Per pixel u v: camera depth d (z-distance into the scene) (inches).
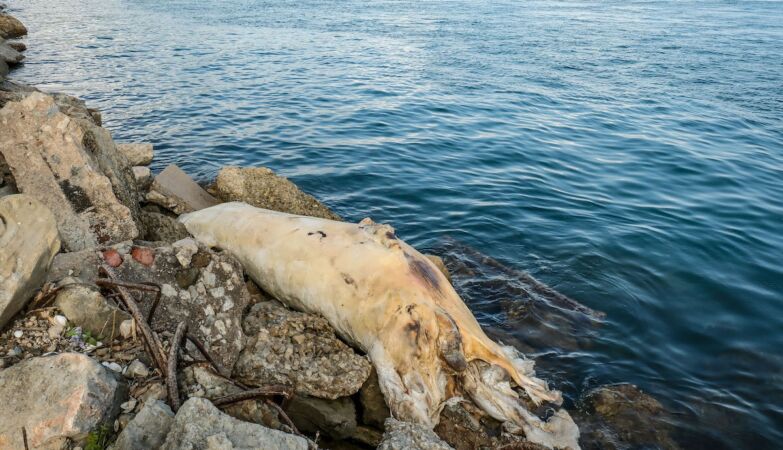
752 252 178.2
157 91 362.6
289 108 333.1
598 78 448.1
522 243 178.4
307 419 94.6
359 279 111.7
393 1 979.9
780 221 202.8
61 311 89.3
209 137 273.0
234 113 318.3
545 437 100.3
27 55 466.9
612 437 104.6
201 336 99.0
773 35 673.0
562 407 110.5
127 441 69.4
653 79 449.1
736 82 443.5
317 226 125.0
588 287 153.5
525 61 503.5
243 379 97.3
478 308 141.1
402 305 106.7
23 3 878.4
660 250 176.6
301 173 229.8
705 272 164.7
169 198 154.2
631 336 134.2
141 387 82.4
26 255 88.1
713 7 986.7
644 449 102.8
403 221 191.9
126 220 118.2
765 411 113.3
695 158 272.5
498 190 222.4
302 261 118.6
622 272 162.6
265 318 108.6
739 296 153.1
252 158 245.9
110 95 347.6
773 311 146.9
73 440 70.4
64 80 381.7
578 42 601.9
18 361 80.9
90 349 86.7
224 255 111.3
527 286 151.9
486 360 107.9
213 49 527.2
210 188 185.2
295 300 120.1
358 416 99.1
